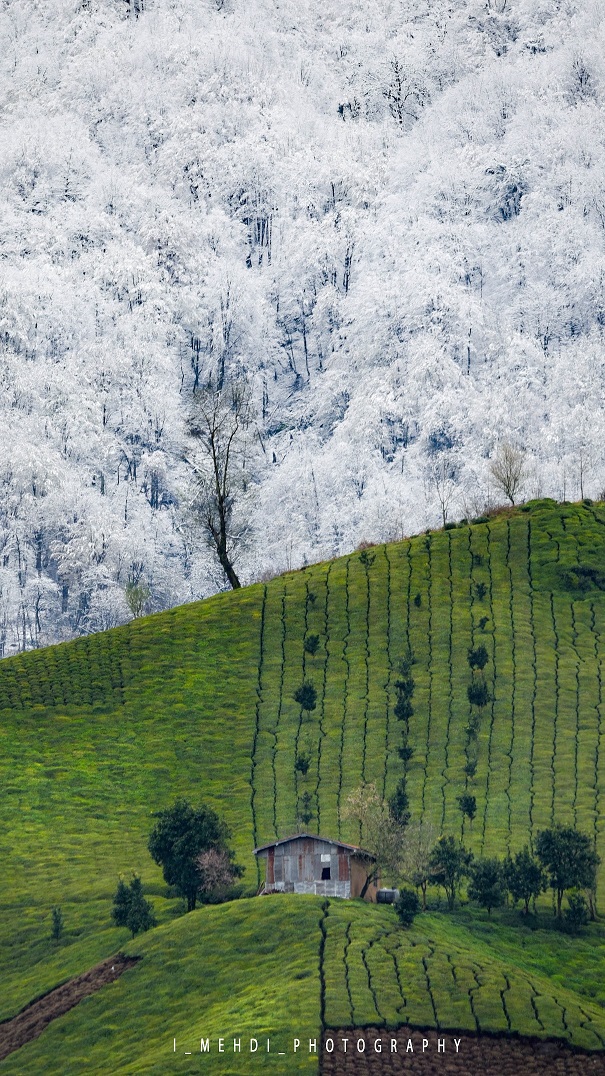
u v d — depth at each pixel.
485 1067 176.00
